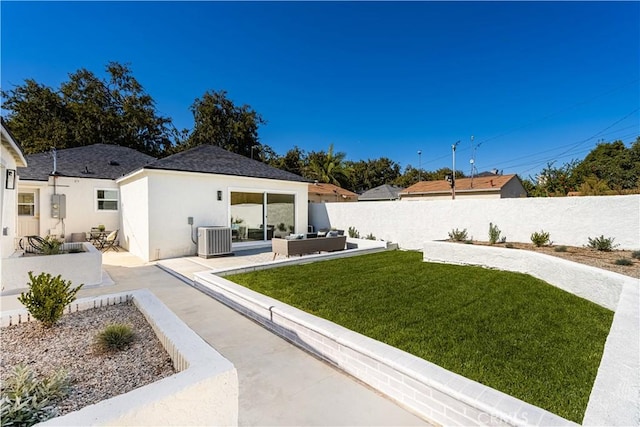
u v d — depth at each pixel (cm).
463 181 2512
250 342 396
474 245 835
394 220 1233
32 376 227
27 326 335
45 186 1171
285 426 239
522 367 298
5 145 602
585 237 815
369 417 252
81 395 212
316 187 2638
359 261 884
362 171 4438
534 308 471
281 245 909
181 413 179
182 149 2945
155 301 383
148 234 945
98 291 623
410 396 263
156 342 297
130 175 1045
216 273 681
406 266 806
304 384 299
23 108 2175
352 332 343
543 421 199
